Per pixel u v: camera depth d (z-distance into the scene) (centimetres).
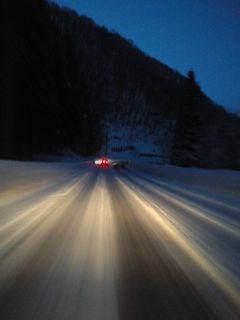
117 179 1752
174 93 18025
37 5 4041
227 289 282
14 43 3180
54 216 599
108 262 346
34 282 288
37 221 550
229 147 3216
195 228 526
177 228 523
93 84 14875
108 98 16038
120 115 15538
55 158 4372
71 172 2375
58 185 1271
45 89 4197
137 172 2734
